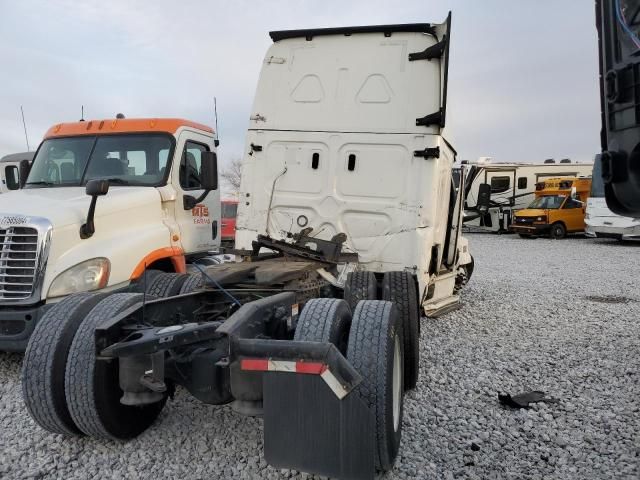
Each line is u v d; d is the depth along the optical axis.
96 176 6.39
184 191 6.54
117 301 3.47
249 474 3.12
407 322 4.55
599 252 17.89
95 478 3.10
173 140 6.45
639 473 3.19
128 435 3.46
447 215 6.95
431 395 4.48
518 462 3.34
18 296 4.55
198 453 3.38
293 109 5.89
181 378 3.06
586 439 3.65
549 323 7.29
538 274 12.62
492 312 8.07
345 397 2.53
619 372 5.09
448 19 5.12
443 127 5.35
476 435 3.71
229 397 3.03
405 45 5.64
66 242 4.74
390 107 5.56
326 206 5.70
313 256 5.04
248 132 6.04
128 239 5.36
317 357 2.51
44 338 3.28
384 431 2.83
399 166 5.48
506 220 27.16
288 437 2.58
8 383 4.68
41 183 6.52
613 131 3.16
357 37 5.78
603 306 8.53
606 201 3.35
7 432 3.69
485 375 4.99
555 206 24.42
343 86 5.74
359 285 4.66
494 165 27.30
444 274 7.64
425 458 3.35
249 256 5.24
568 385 4.74
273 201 5.92
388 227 5.50
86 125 6.80
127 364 3.07
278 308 3.41
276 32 5.95
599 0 3.22
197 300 4.03
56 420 3.28
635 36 2.89
